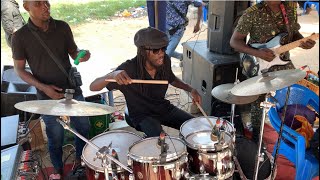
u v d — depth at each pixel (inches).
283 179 112.3
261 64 123.3
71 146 132.8
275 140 130.0
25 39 100.7
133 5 359.6
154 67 101.8
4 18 137.4
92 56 227.5
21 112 126.9
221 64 137.2
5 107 126.8
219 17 142.6
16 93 126.6
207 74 143.3
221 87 112.3
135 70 101.3
